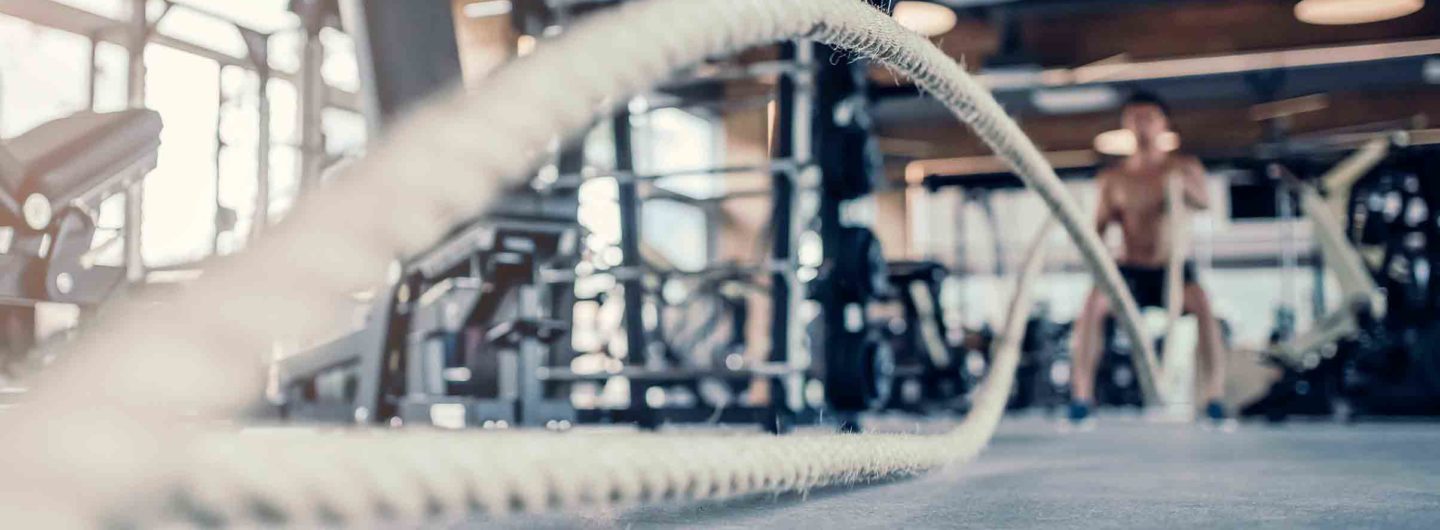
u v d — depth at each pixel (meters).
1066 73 10.31
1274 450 4.04
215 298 0.45
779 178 4.76
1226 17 9.05
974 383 11.78
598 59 0.59
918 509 1.76
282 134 6.53
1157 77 10.41
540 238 4.04
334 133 7.60
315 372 3.95
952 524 1.55
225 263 0.47
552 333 4.14
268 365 0.54
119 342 0.42
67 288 3.19
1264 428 6.98
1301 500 1.99
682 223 11.25
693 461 0.81
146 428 0.41
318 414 4.08
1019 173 2.00
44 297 3.13
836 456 1.21
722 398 7.33
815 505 1.80
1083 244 2.49
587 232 4.85
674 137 11.00
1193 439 5.13
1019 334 2.43
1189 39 9.59
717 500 1.86
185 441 0.42
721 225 8.79
